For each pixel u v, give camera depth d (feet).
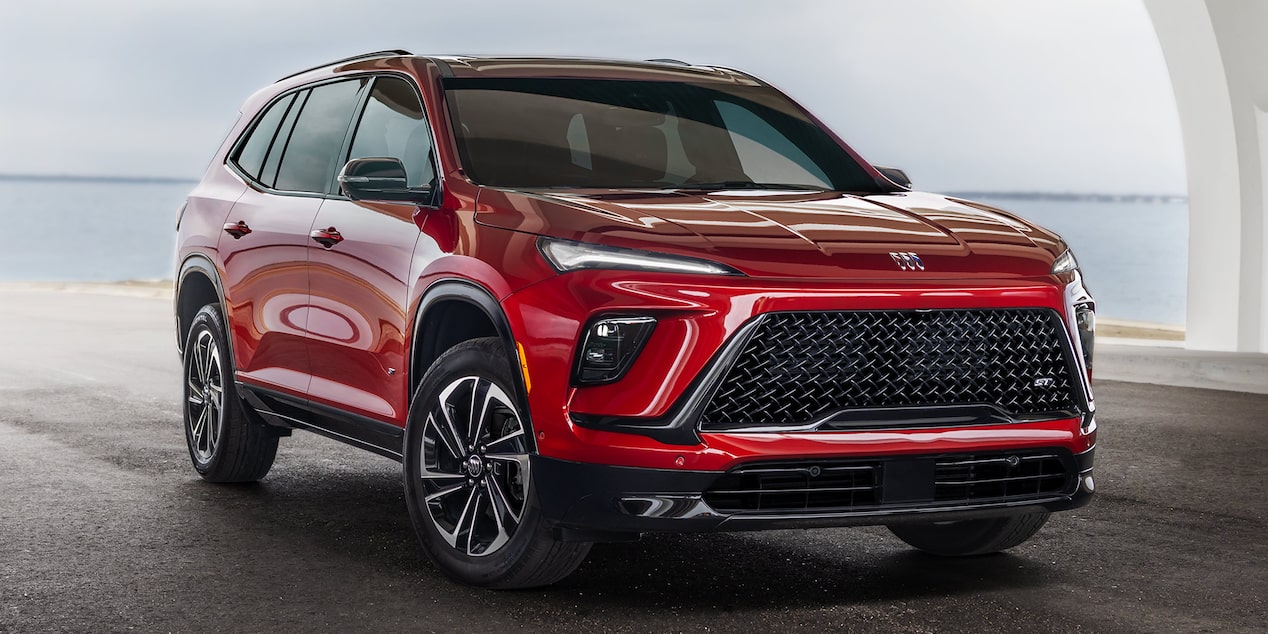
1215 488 21.18
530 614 13.87
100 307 66.54
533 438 13.56
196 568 15.81
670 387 12.85
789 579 15.40
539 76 17.93
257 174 20.13
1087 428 14.40
